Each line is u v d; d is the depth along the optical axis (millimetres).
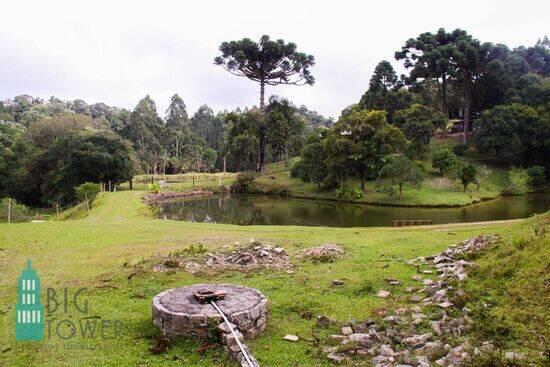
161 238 20312
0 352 7910
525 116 67312
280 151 89688
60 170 61750
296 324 9062
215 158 113938
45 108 159875
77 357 7570
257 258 14898
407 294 10562
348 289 11273
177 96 131625
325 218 42781
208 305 8602
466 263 11172
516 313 7855
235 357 7301
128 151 68125
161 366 7188
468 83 77375
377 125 59750
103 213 37875
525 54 91562
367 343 7672
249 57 78750
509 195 60406
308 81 81625
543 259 9297
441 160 61438
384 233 20109
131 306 10117
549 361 6105
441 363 6496
